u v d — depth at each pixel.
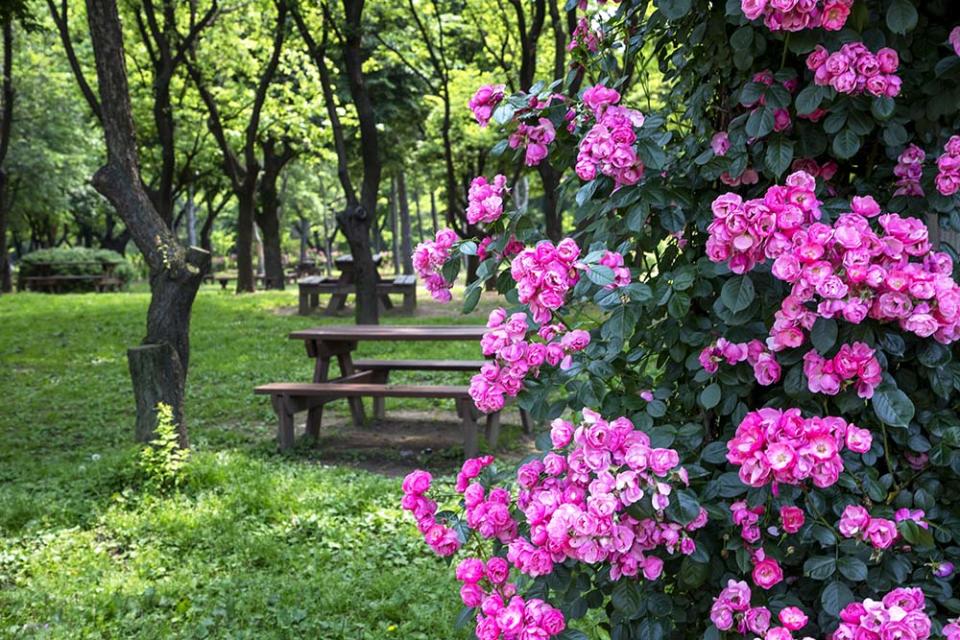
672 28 2.07
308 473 5.70
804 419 1.72
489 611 1.85
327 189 46.34
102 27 6.34
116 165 6.43
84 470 5.69
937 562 1.75
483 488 2.02
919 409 1.82
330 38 14.82
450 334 7.05
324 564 4.27
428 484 2.07
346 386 6.61
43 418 8.23
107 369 11.02
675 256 2.10
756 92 1.82
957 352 1.86
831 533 1.70
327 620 3.64
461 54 19.80
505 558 2.02
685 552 1.78
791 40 1.72
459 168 23.00
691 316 1.97
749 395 1.99
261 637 3.49
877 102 1.70
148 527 4.79
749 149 1.96
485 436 7.12
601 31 2.33
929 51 1.84
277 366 10.80
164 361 6.22
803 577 1.87
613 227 2.03
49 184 29.05
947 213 1.90
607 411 2.00
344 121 20.22
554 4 11.41
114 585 4.02
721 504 1.79
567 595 1.88
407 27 16.66
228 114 20.19
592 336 2.09
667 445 1.83
